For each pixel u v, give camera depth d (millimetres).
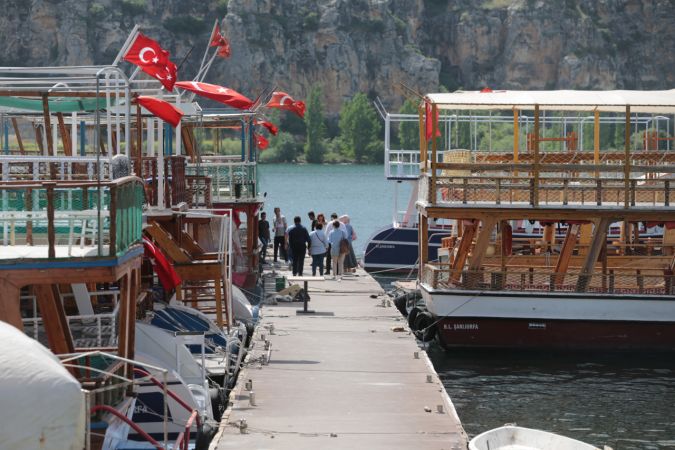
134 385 23984
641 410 34375
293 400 28406
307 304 45625
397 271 67312
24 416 17719
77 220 23922
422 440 24516
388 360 34125
